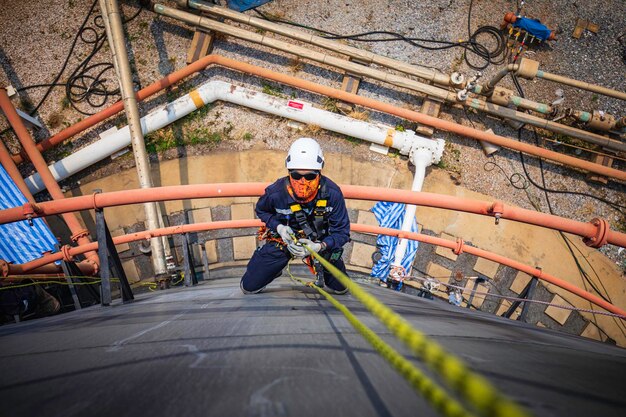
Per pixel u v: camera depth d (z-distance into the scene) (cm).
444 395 48
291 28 1059
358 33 1069
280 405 100
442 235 977
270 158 1016
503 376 126
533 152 965
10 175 888
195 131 1017
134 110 884
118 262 435
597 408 108
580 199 1006
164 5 1037
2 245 841
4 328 328
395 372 131
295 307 300
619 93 865
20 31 1048
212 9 1004
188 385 117
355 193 382
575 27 1079
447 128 969
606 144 984
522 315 635
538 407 100
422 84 991
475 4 1082
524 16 1077
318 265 378
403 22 1074
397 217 986
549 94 1056
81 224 982
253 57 1059
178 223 981
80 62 1038
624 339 927
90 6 1056
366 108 1043
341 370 129
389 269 959
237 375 123
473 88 963
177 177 1001
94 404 107
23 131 902
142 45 1051
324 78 1052
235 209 990
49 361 155
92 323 274
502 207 358
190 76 1046
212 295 446
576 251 966
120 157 1014
